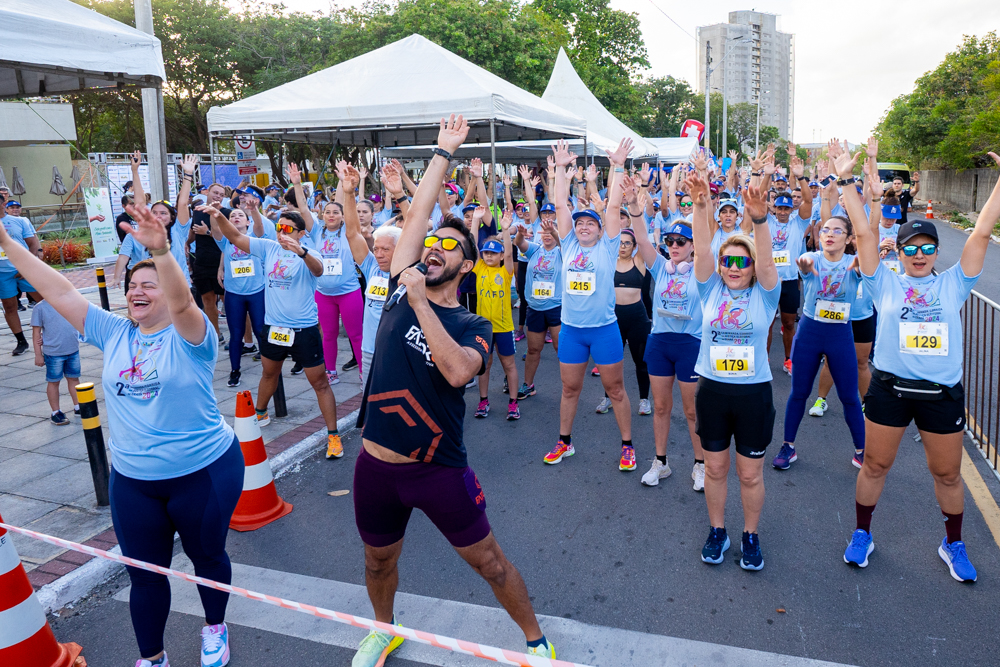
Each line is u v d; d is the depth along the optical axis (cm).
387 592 308
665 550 415
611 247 509
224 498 309
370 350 557
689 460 555
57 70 580
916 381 363
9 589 289
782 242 763
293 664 319
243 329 742
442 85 848
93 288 1396
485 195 816
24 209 2448
